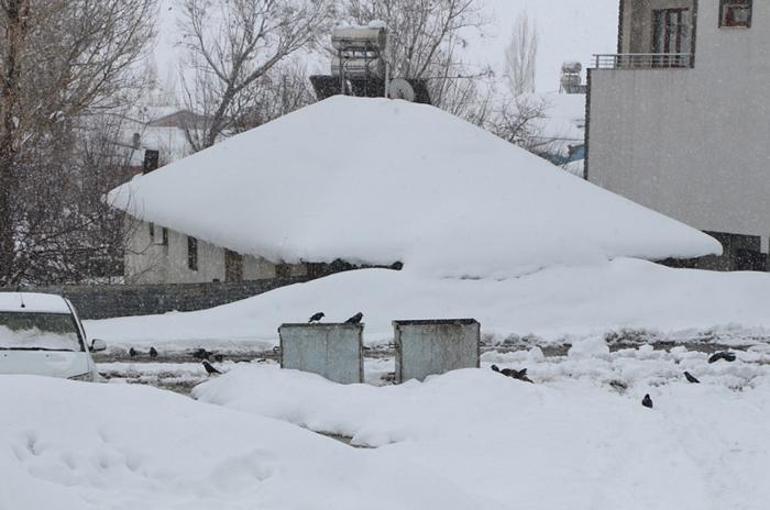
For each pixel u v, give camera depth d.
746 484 11.17
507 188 28.88
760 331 23.91
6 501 7.02
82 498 7.58
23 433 8.35
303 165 30.84
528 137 58.16
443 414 14.52
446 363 17.59
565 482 11.20
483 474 11.59
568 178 30.80
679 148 37.00
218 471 8.20
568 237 26.64
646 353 20.67
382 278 24.83
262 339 22.14
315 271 26.19
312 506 7.82
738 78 35.19
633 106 38.25
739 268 36.94
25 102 28.80
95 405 8.88
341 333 17.50
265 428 8.84
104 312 24.89
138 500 7.68
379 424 14.24
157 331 22.81
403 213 27.58
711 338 23.53
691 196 36.78
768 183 34.59
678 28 39.22
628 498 10.64
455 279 25.19
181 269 32.84
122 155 52.56
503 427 13.83
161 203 32.88
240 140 34.91
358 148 31.02
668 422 14.12
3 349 14.80
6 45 27.36
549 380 18.12
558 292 25.23
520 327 24.22
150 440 8.59
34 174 28.95
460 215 27.02
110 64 32.41
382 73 37.75
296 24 54.56
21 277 27.58
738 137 35.31
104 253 29.34
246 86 55.28
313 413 15.07
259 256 27.41
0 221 26.91
